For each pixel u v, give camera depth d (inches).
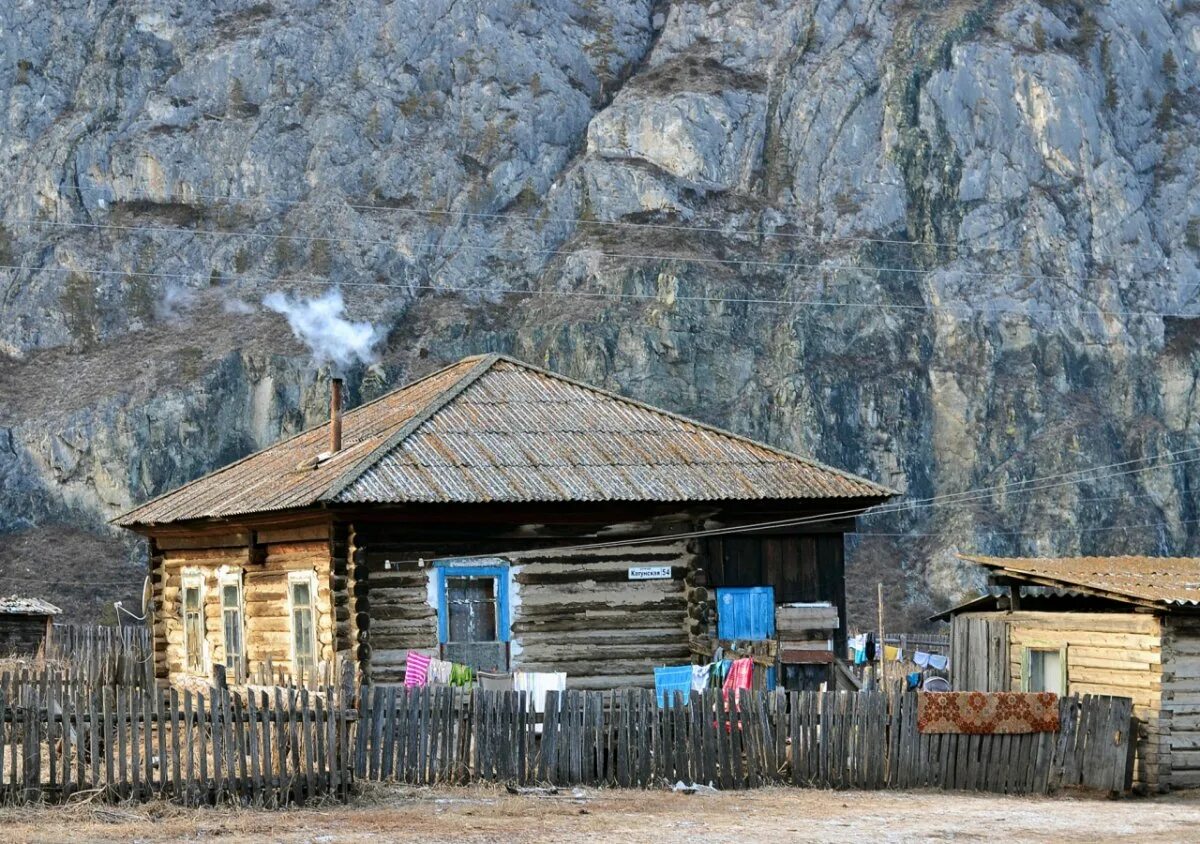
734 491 1401.3
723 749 1099.9
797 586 1441.9
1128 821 971.9
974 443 5388.8
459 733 1048.8
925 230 6018.7
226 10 6658.5
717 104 6387.8
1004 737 1163.9
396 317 5689.0
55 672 1663.4
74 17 6560.0
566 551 1389.0
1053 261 5915.4
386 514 1321.4
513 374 1601.9
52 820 825.5
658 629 1402.6
